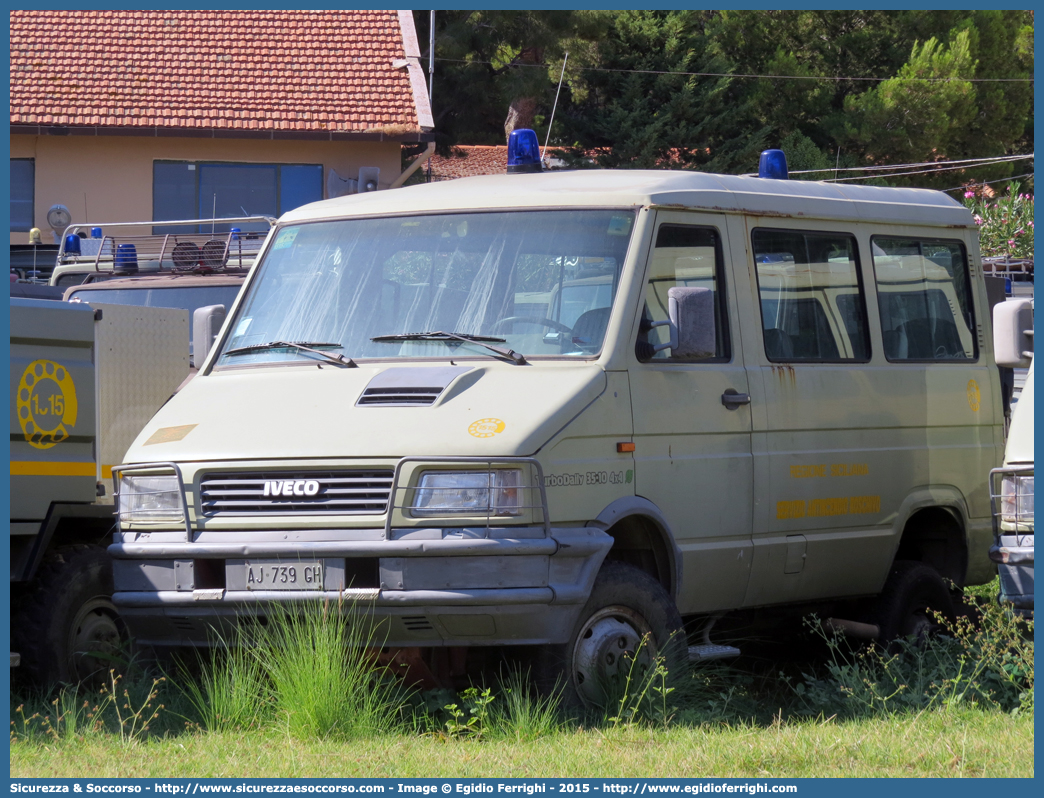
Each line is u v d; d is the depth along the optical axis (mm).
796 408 17969
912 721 15164
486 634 14047
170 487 14914
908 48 105938
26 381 16109
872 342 19531
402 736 14156
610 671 15070
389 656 15102
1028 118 105812
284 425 14953
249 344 17156
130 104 65438
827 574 18516
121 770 12859
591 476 14938
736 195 17844
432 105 84812
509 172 19422
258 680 14875
